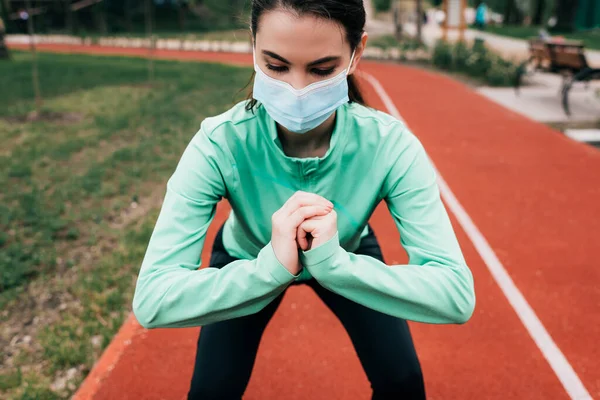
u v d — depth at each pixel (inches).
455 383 107.2
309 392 104.9
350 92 59.1
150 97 450.0
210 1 1579.7
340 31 47.8
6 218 186.9
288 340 121.3
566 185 225.0
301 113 50.9
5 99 438.6
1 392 108.0
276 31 47.0
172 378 108.8
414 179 55.3
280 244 48.1
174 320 50.9
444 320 52.7
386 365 61.1
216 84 531.2
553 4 1514.5
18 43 1075.3
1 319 132.5
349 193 58.4
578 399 102.5
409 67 711.1
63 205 199.9
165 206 54.7
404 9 1985.7
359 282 49.4
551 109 388.5
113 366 111.9
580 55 348.5
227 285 49.2
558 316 129.6
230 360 61.1
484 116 370.0
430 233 54.1
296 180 57.5
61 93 470.9
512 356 115.2
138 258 159.9
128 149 276.2
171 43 1095.0
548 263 156.8
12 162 255.8
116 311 134.1
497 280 147.1
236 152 56.1
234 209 60.9
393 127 56.3
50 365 115.4
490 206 202.8
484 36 1192.2
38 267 156.6
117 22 1376.7
